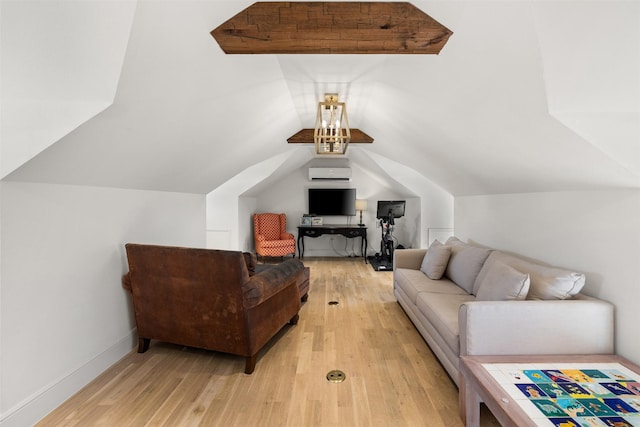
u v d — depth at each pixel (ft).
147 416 5.85
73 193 6.73
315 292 13.87
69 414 5.93
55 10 4.00
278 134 13.05
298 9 5.28
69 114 5.16
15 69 4.62
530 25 4.00
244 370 7.47
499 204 10.19
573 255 6.93
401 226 22.91
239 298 7.18
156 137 7.18
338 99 10.37
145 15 4.33
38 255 5.95
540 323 5.80
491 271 7.49
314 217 22.59
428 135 9.44
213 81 6.74
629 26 3.79
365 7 5.26
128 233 8.61
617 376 5.06
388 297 13.16
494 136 6.84
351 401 6.31
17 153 5.12
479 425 5.53
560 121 4.91
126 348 8.29
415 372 7.37
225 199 19.43
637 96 4.55
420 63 6.38
